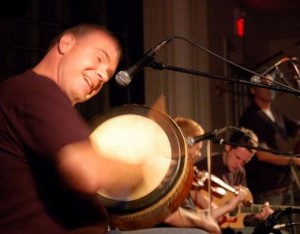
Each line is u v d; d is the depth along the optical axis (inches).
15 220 52.0
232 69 197.9
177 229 73.5
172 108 161.8
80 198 51.6
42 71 58.0
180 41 162.7
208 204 111.9
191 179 66.3
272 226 79.3
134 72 70.6
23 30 144.5
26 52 143.9
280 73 119.3
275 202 151.0
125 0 162.9
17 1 139.8
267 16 232.1
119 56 60.0
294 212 80.5
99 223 54.6
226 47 193.2
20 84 53.2
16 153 52.2
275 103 236.8
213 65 179.0
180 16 163.5
